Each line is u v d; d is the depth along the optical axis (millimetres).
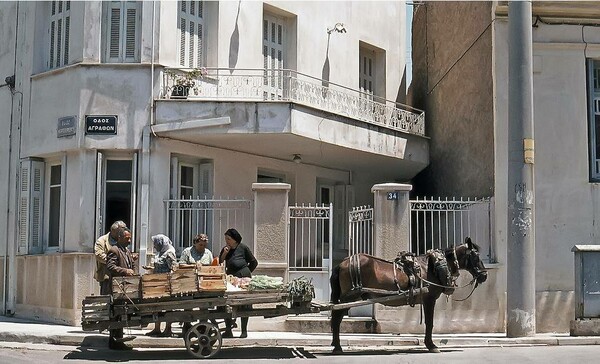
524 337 14172
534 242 14836
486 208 16141
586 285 14578
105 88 16016
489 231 16062
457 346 13641
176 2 16625
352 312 15430
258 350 12664
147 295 11438
